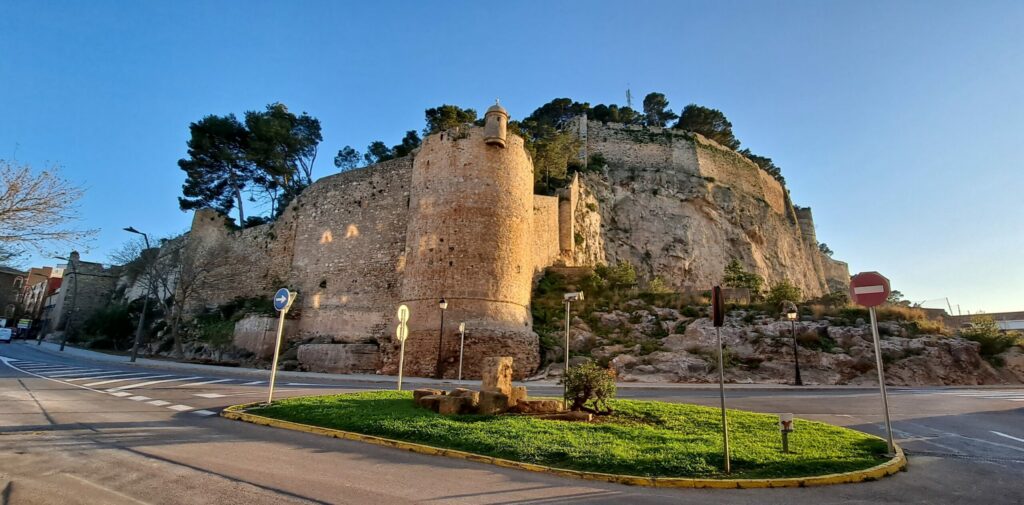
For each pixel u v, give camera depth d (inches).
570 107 2733.8
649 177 2249.0
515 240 1109.7
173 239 1883.6
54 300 2511.1
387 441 340.5
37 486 223.1
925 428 442.6
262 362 1186.0
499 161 1131.9
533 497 233.0
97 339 1726.1
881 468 283.7
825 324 1093.1
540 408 446.6
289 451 312.0
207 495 218.7
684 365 984.3
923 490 256.7
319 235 1396.4
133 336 1681.8
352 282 1284.4
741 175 2514.8
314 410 430.0
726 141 2842.0
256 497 218.4
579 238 1721.2
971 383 977.5
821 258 3287.4
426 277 1059.9
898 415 516.1
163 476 245.4
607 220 2043.6
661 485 256.4
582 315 1226.0
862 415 514.3
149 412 440.8
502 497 231.9
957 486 264.7
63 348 1498.5
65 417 393.7
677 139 2395.4
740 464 284.5
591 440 327.9
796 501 236.1
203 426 387.5
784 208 2822.3
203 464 271.0
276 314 1264.8
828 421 472.7
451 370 977.5
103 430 352.2
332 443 342.3
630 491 247.1
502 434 341.4
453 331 1004.6
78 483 229.9
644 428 372.5
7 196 436.5
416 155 1240.8
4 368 816.3
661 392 745.0
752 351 1034.1
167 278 1732.3
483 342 995.3
